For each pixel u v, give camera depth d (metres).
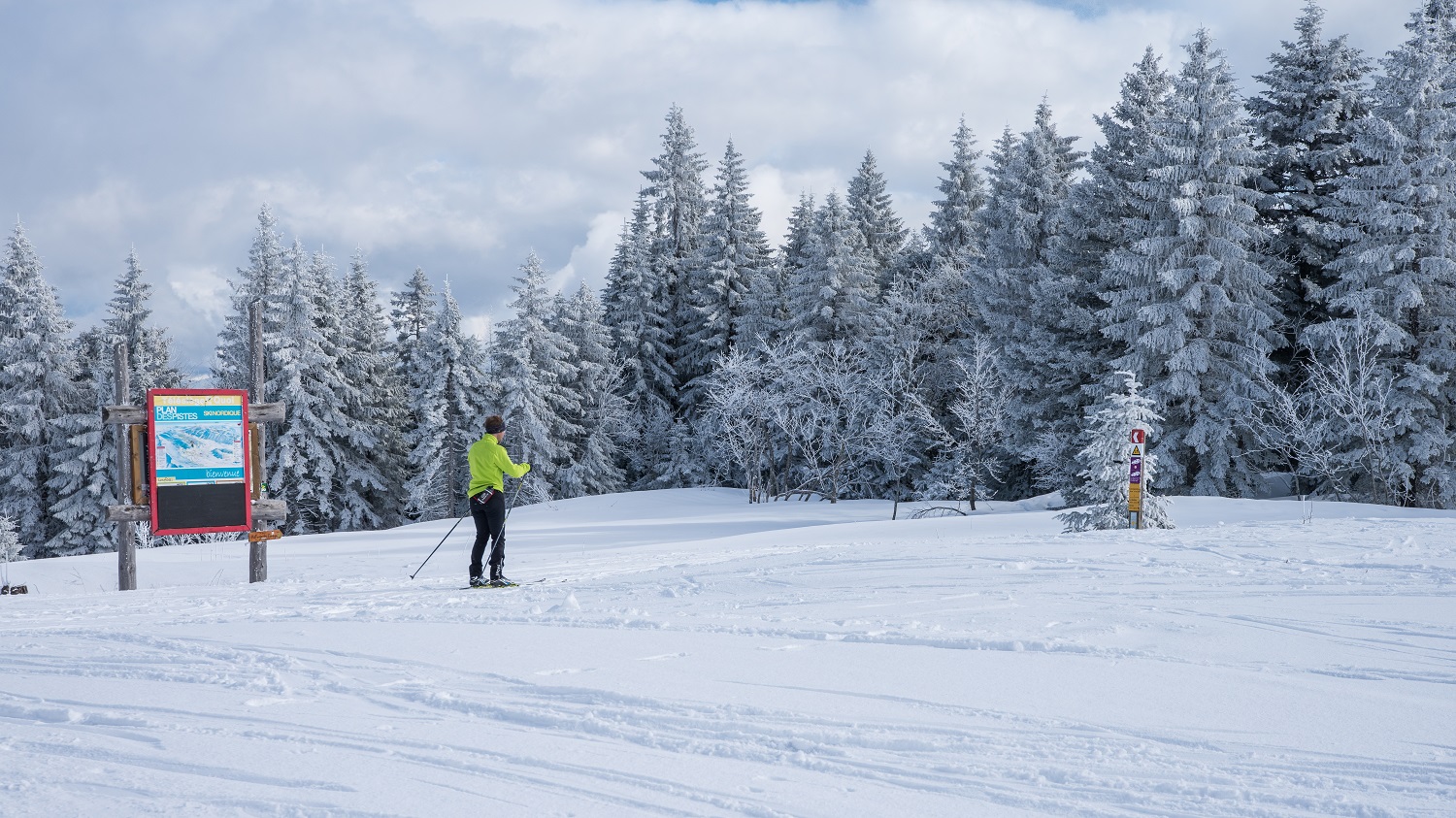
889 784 2.88
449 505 45.50
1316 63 31.59
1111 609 6.01
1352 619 5.56
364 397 45.81
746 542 17.92
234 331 43.06
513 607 7.18
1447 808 2.63
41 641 5.78
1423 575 7.13
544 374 45.91
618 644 5.23
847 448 39.72
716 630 5.71
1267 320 27.12
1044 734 3.38
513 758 3.15
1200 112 28.08
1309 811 2.64
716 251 54.44
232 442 13.91
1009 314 35.53
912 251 49.97
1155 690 4.00
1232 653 4.73
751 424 41.78
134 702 4.04
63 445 42.16
